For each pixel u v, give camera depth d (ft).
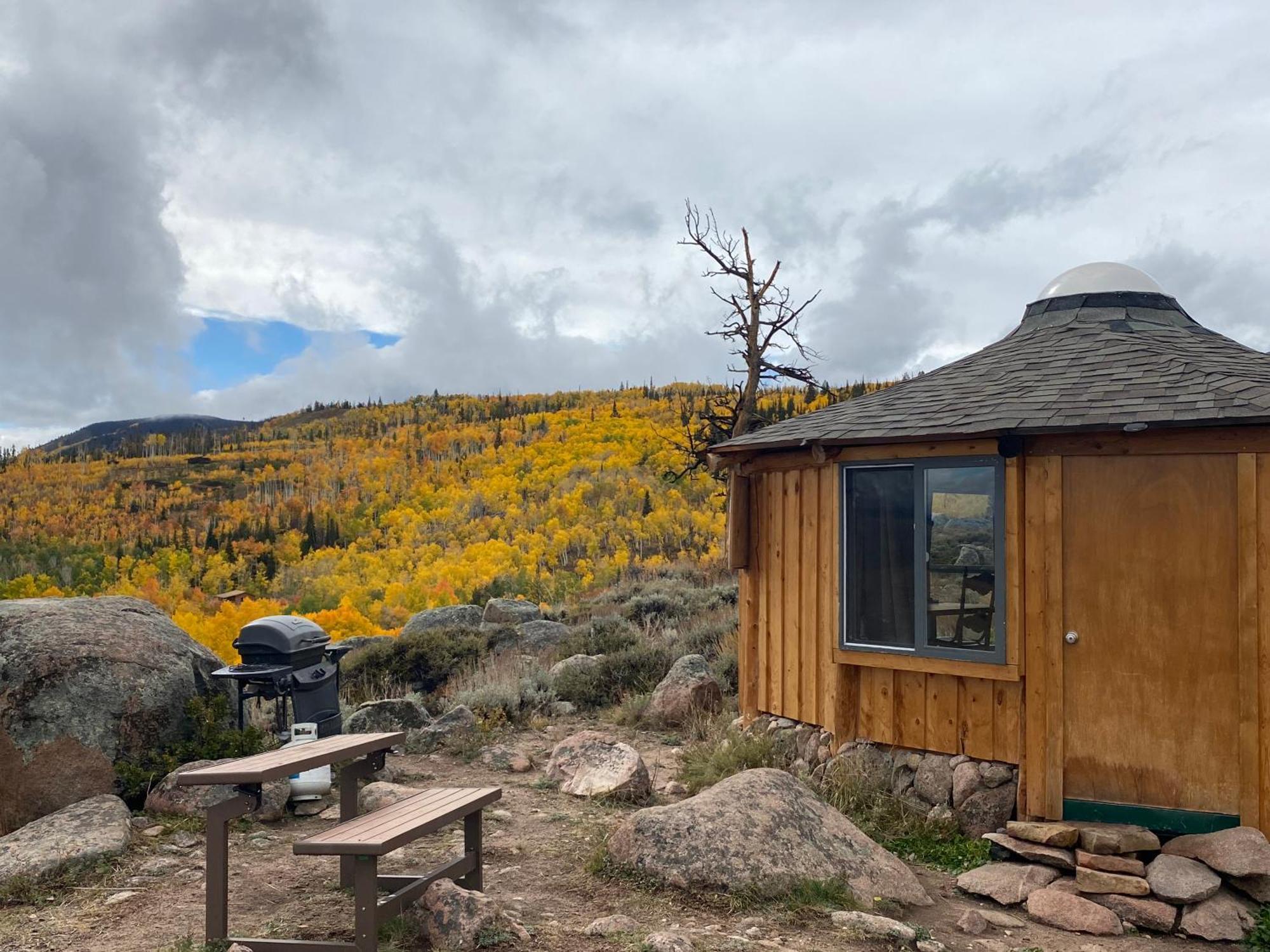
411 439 557.74
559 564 255.09
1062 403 20.80
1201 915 16.46
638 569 205.67
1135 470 20.01
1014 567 20.80
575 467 393.09
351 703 40.42
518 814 22.04
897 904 16.80
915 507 22.49
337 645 26.50
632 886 16.60
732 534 28.35
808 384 82.79
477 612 71.82
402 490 417.69
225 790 20.88
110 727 21.12
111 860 17.42
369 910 12.69
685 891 16.24
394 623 219.00
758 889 15.96
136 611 24.14
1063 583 20.54
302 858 18.28
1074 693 20.38
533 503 350.84
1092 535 20.35
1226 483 19.17
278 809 21.09
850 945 14.32
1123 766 19.90
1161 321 26.00
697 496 319.27
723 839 16.87
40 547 378.73
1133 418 19.16
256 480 502.79
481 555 265.54
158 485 506.07
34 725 20.30
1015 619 20.77
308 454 556.92
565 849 19.07
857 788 22.45
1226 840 17.94
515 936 13.80
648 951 13.29
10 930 14.12
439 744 29.30
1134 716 19.84
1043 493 20.77
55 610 22.70
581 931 14.37
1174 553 19.60
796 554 26.50
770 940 14.26
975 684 21.80
